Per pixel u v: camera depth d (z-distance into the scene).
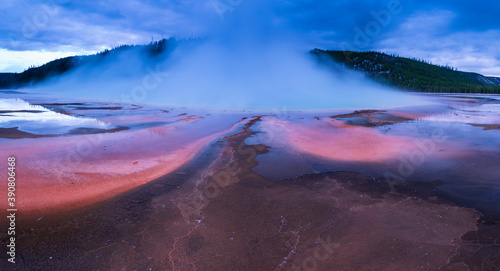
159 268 3.07
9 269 3.00
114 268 3.07
